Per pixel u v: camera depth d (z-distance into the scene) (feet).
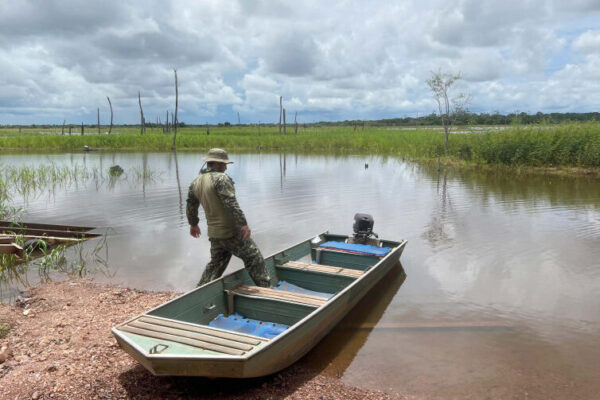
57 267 23.06
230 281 16.66
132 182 54.49
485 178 55.57
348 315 17.37
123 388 12.14
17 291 19.84
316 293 18.94
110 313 17.10
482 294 19.31
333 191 45.70
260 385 12.57
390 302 18.56
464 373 13.25
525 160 63.77
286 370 13.46
